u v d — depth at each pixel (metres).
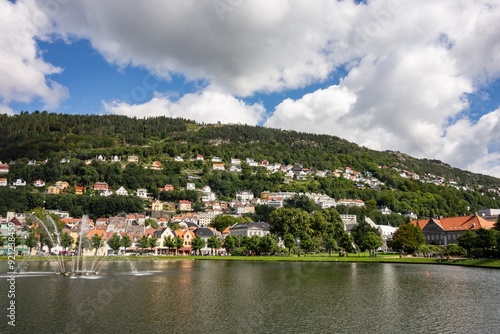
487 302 57.12
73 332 40.38
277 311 50.72
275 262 144.50
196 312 49.81
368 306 54.22
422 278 86.81
